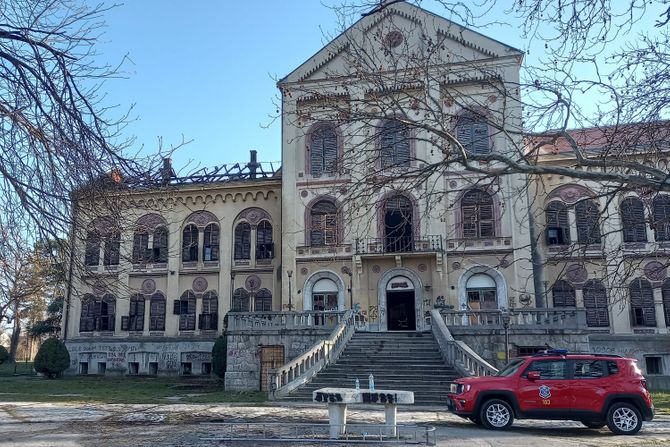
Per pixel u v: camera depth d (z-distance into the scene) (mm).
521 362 14305
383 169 11258
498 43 30125
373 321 30594
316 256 31672
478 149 28781
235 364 26312
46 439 12109
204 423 14469
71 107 8688
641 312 29594
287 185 32719
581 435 13109
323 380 21766
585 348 23859
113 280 10430
